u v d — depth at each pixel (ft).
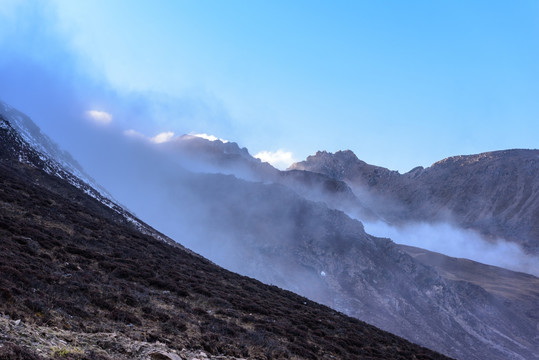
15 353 39.65
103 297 71.36
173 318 72.90
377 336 135.33
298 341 88.53
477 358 437.99
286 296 163.32
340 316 156.76
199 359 57.67
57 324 53.78
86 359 44.88
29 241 91.56
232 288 129.90
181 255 166.91
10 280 62.28
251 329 86.58
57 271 78.74
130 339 55.88
